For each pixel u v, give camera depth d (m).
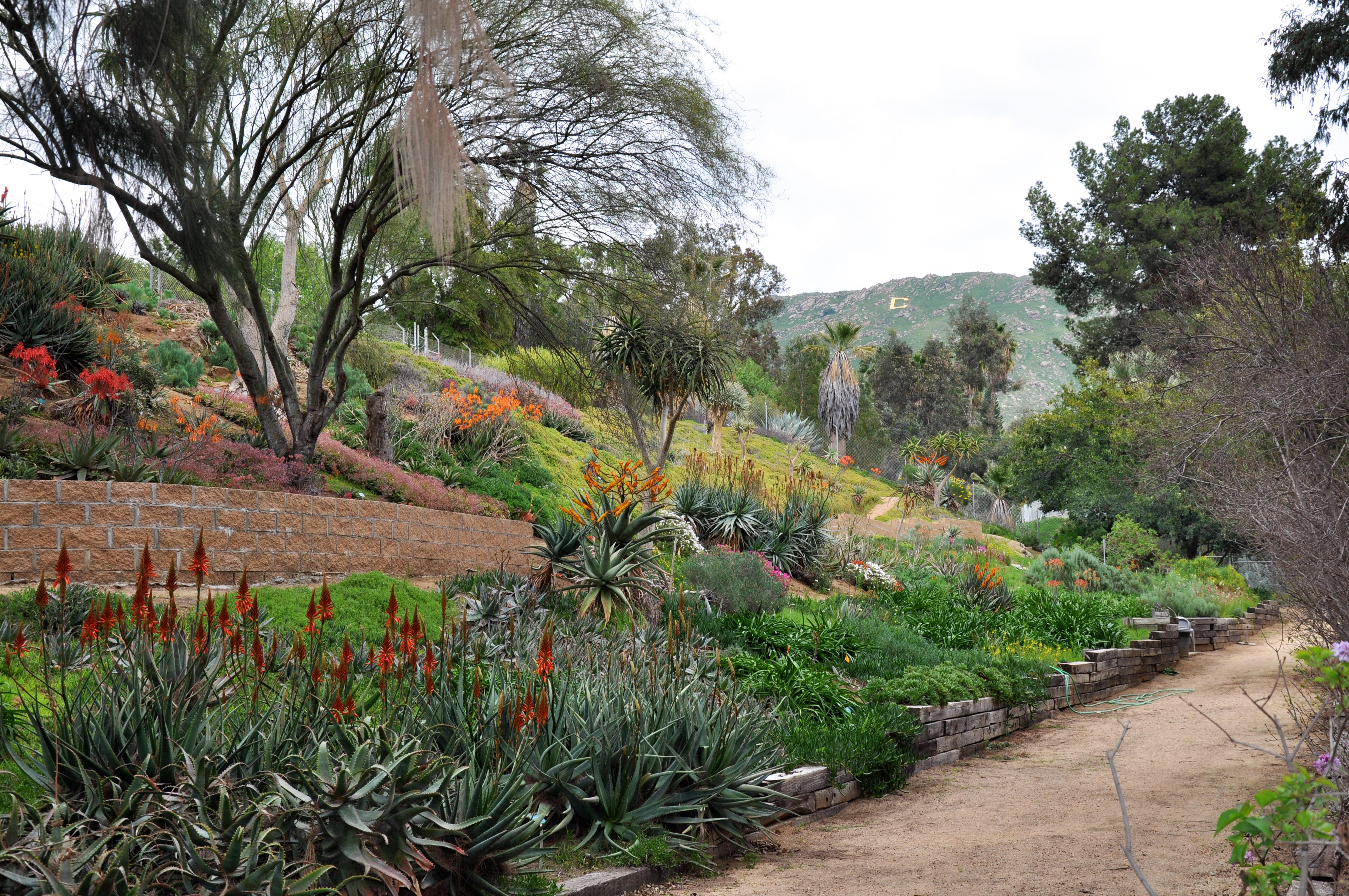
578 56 13.27
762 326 66.50
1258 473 6.95
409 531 13.63
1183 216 39.41
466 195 10.47
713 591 12.97
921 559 23.25
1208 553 32.16
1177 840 5.45
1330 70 19.39
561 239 14.63
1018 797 7.46
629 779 5.63
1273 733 9.17
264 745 4.35
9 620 6.85
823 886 5.05
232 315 17.20
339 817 3.92
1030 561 33.94
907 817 6.99
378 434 17.25
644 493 13.77
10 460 10.60
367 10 12.16
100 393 12.18
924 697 9.38
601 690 6.37
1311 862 4.15
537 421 25.12
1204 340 8.34
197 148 11.41
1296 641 10.69
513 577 11.79
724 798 6.00
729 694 7.50
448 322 36.91
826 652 11.37
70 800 3.98
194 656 5.07
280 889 3.50
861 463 64.50
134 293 21.23
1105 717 12.09
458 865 4.45
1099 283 43.47
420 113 7.72
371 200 14.16
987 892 4.65
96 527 9.87
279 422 16.02
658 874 5.27
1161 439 8.73
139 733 4.16
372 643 8.08
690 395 16.48
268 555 11.41
